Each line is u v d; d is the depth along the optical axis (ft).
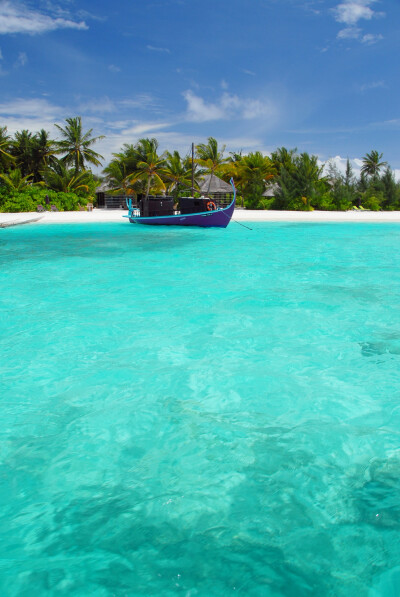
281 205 134.31
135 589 5.40
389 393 11.05
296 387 11.44
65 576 5.62
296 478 7.59
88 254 39.45
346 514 6.66
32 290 24.13
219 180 138.92
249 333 16.12
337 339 15.42
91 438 9.00
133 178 137.39
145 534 6.31
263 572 5.61
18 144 145.38
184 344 14.96
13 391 11.30
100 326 17.06
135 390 11.32
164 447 8.65
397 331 16.30
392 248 44.14
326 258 36.91
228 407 10.34
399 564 5.73
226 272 29.99
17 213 103.50
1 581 5.55
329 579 5.49
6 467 8.00
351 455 8.27
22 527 6.48
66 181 133.49
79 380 11.99
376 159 203.92
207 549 6.01
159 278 27.73
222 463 8.05
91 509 6.88
